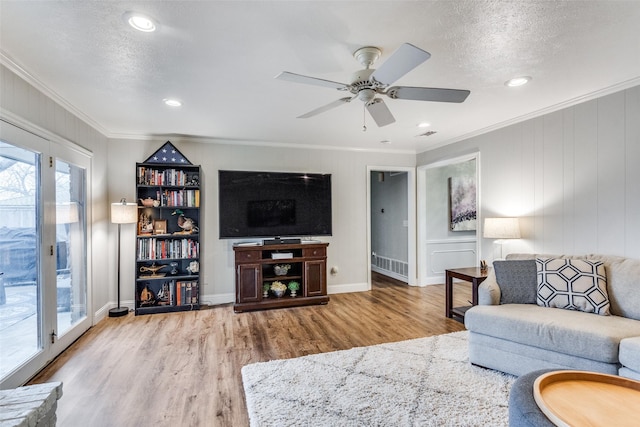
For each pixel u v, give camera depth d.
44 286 2.66
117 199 4.22
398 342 3.11
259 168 4.80
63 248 3.07
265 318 3.90
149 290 4.33
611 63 2.35
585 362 2.08
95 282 3.76
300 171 4.99
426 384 2.31
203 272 4.53
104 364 2.70
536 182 3.51
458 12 1.74
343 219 5.21
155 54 2.17
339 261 5.18
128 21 1.80
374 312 4.12
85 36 1.95
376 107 2.45
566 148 3.21
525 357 2.33
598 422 1.28
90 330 3.50
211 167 4.59
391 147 5.24
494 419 1.91
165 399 2.19
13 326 2.34
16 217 2.37
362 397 2.15
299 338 3.25
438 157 5.07
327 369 2.54
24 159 2.46
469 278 3.57
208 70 2.41
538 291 2.76
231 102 3.09
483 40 2.03
